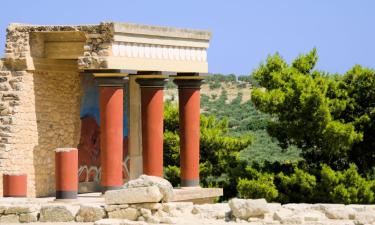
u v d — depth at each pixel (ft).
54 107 165.89
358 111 215.72
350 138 201.98
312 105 204.23
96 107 173.47
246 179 201.87
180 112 174.50
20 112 158.51
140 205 115.44
